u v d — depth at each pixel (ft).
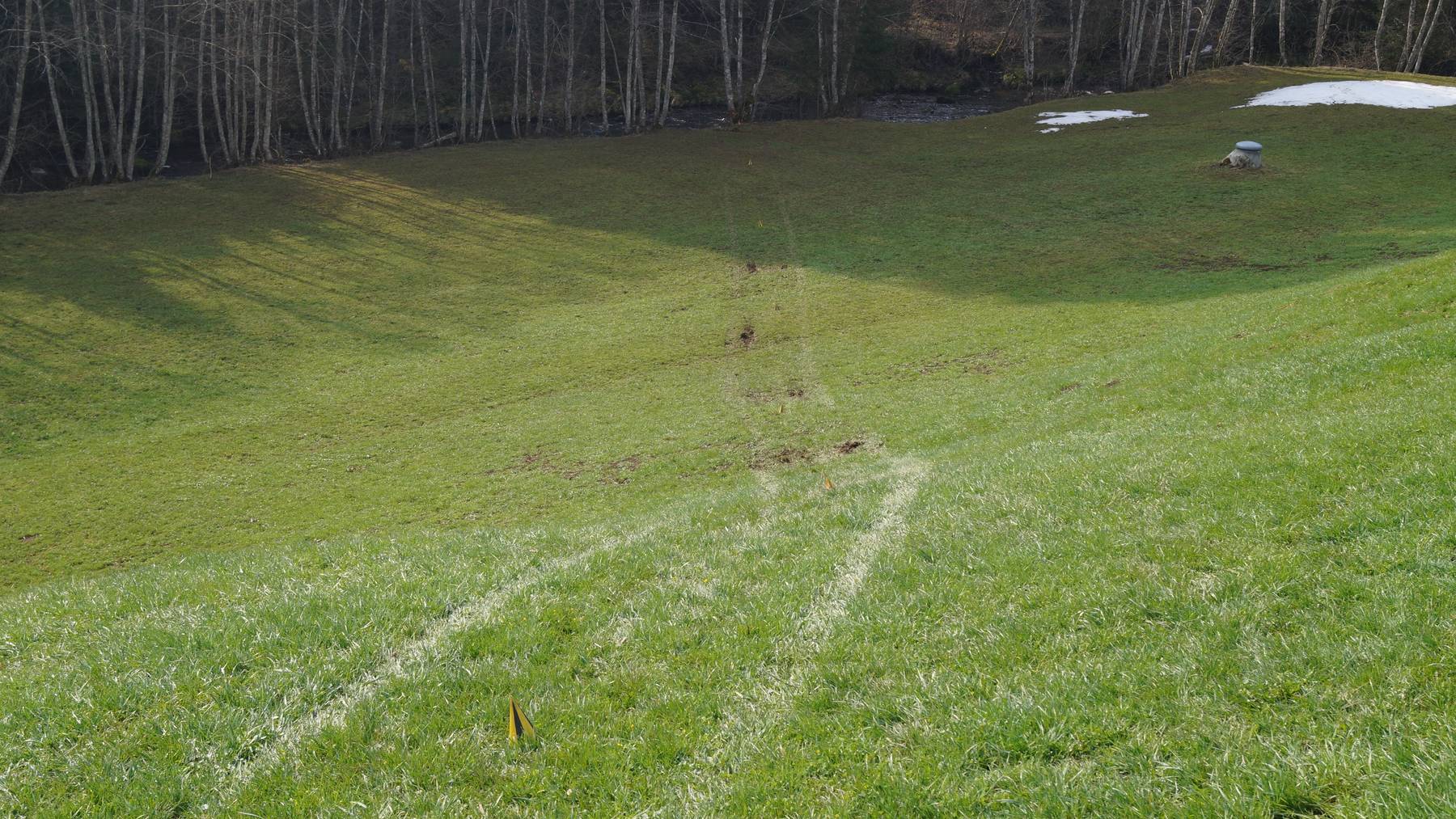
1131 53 293.43
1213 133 213.46
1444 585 25.53
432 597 34.09
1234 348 80.94
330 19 271.08
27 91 232.73
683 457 91.09
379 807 21.93
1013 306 133.18
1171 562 30.81
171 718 26.16
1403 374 55.93
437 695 26.86
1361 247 138.10
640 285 159.12
